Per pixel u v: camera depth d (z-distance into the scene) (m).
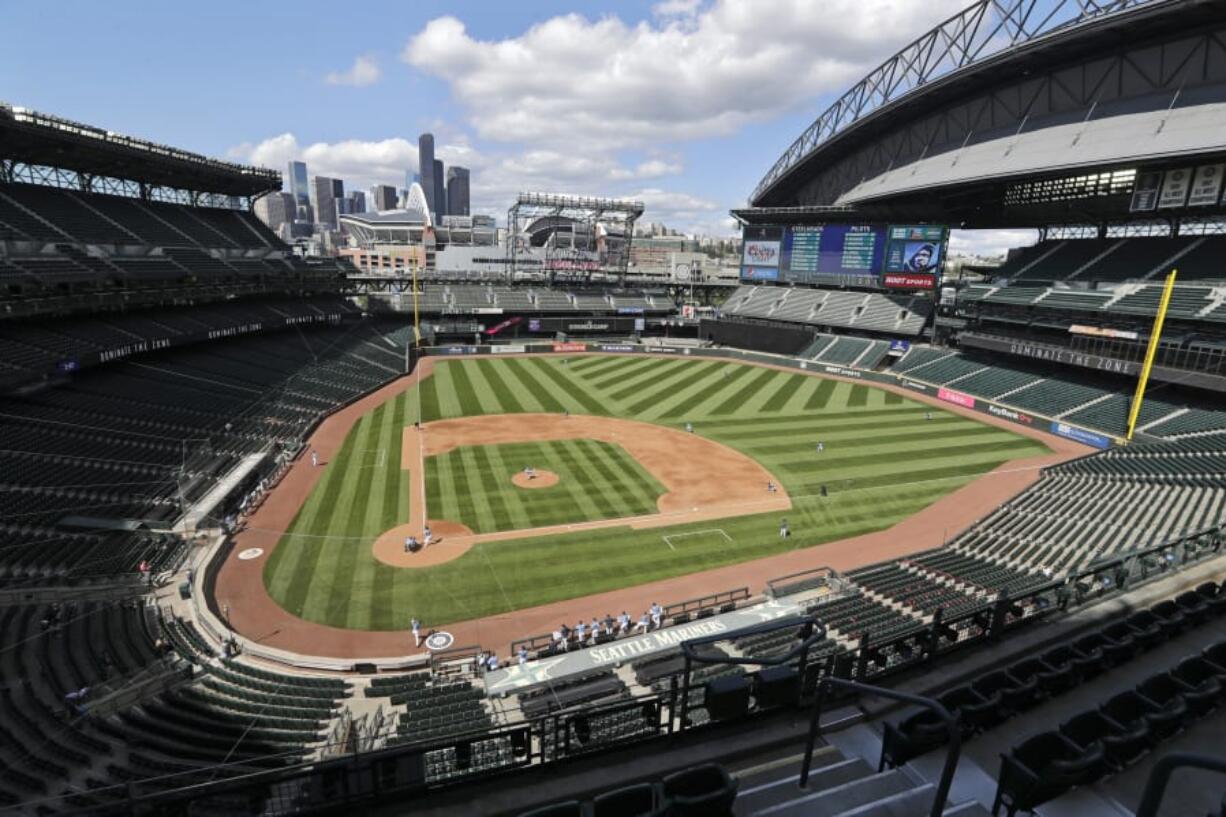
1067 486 37.12
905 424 54.19
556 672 20.58
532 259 130.75
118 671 19.59
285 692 19.95
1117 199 56.69
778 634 22.14
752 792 7.13
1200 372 45.69
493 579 28.08
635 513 35.22
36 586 23.75
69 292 43.50
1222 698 8.38
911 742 7.36
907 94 64.56
